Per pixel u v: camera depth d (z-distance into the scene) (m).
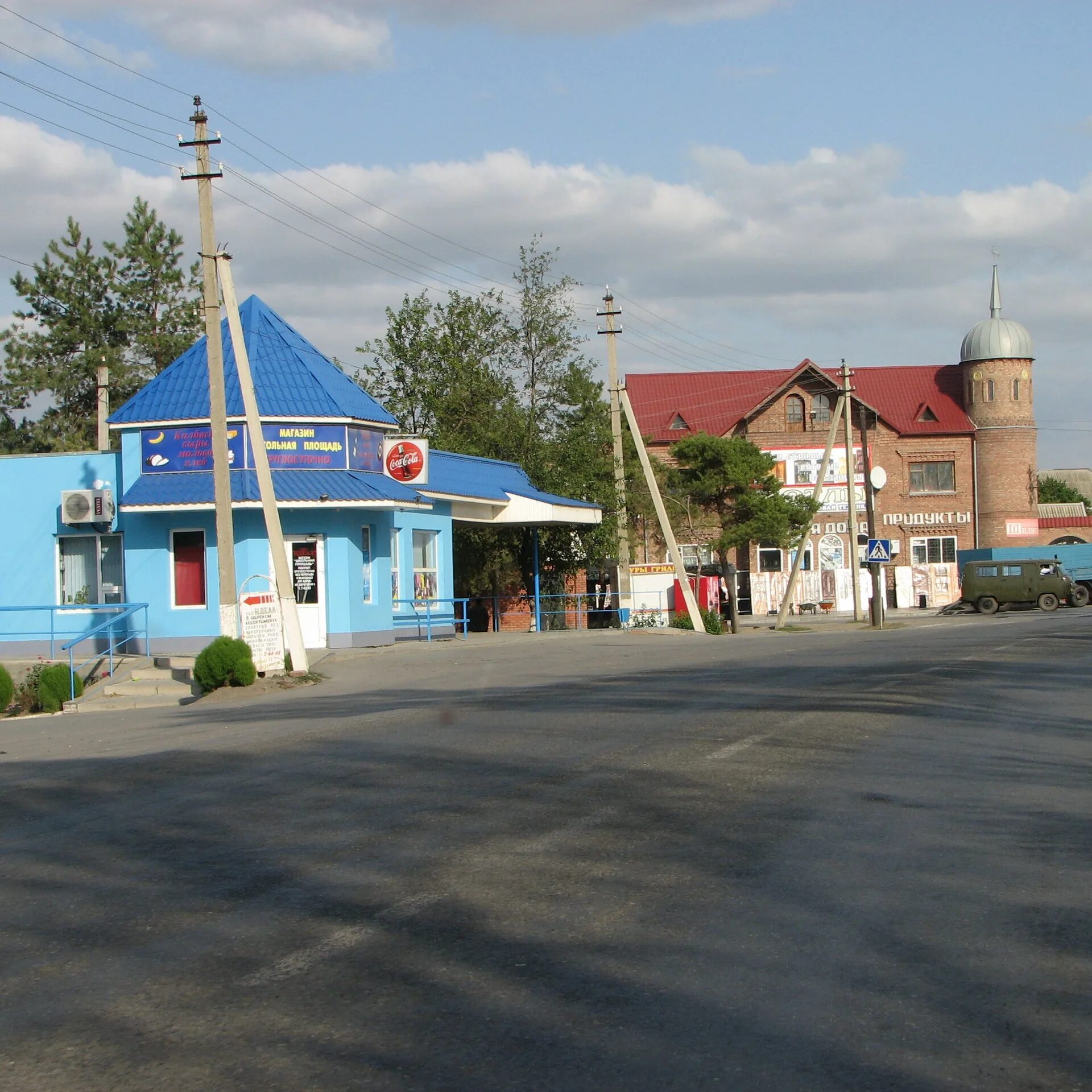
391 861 8.02
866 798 9.74
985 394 67.94
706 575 51.66
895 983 5.60
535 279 49.00
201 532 27.95
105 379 39.22
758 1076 4.64
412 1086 4.62
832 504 67.31
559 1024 5.18
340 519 28.45
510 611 44.88
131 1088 4.70
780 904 6.85
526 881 7.43
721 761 11.35
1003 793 9.93
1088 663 21.00
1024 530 67.62
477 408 48.66
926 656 22.61
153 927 6.79
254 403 22.73
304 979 5.82
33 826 9.78
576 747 12.29
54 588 28.86
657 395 72.31
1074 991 5.50
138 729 17.00
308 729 14.66
